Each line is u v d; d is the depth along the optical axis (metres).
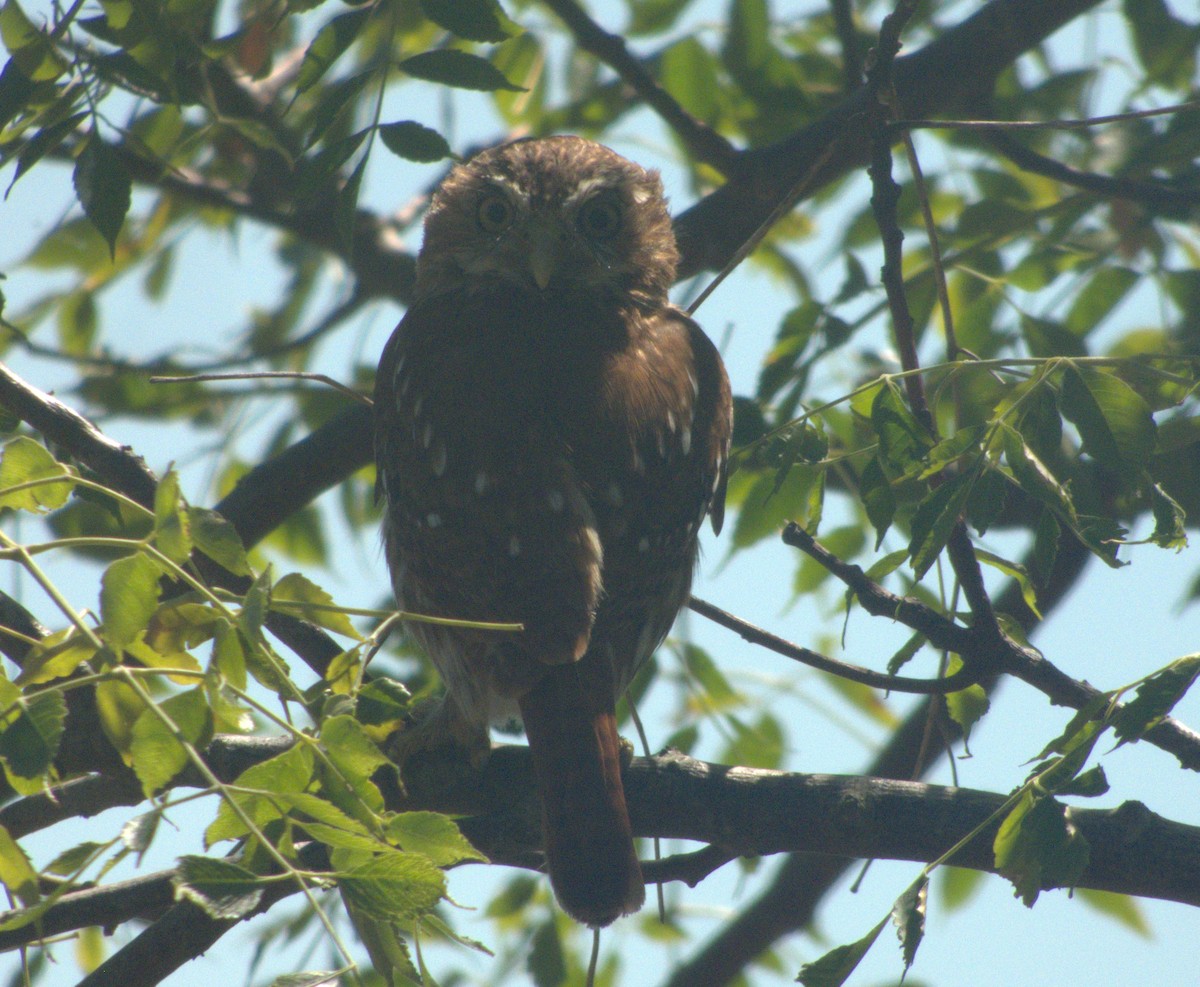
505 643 6.72
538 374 7.59
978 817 6.45
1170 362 6.21
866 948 4.72
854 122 6.91
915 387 6.52
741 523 7.85
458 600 6.99
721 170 10.05
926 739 6.90
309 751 4.05
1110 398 5.38
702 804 6.65
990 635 6.45
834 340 7.68
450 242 9.39
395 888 3.87
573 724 6.51
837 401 6.00
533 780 6.84
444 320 8.55
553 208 9.00
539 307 8.74
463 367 7.70
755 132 11.66
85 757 6.05
